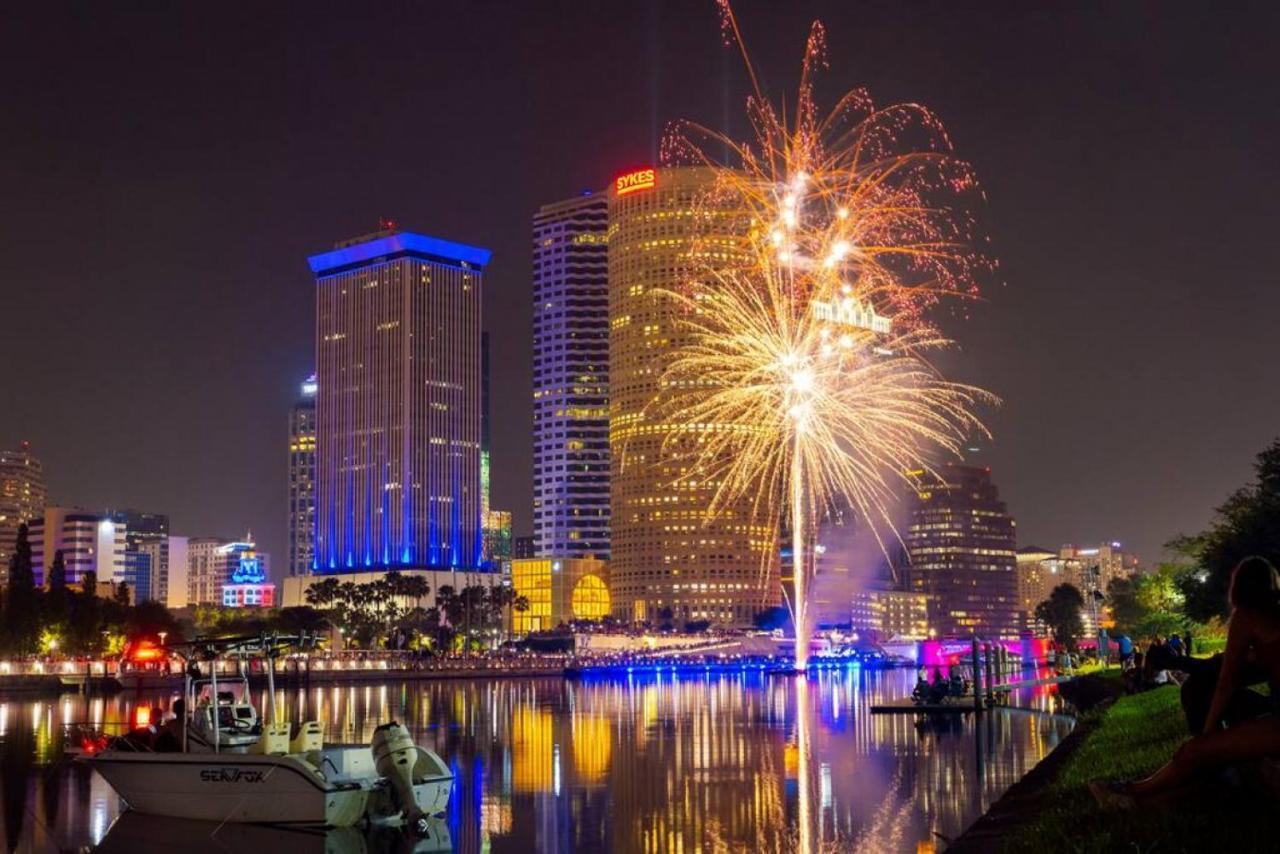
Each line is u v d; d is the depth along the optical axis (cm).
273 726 4538
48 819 4728
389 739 4353
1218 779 1894
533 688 18088
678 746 7388
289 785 4341
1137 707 5425
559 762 6494
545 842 4062
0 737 8981
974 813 4400
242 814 4441
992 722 8381
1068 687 11144
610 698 14312
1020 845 2155
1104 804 2050
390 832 4275
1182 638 7706
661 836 4103
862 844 3859
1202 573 9012
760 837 4022
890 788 5103
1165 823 1819
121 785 4731
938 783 5216
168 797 4612
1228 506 7969
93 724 10469
